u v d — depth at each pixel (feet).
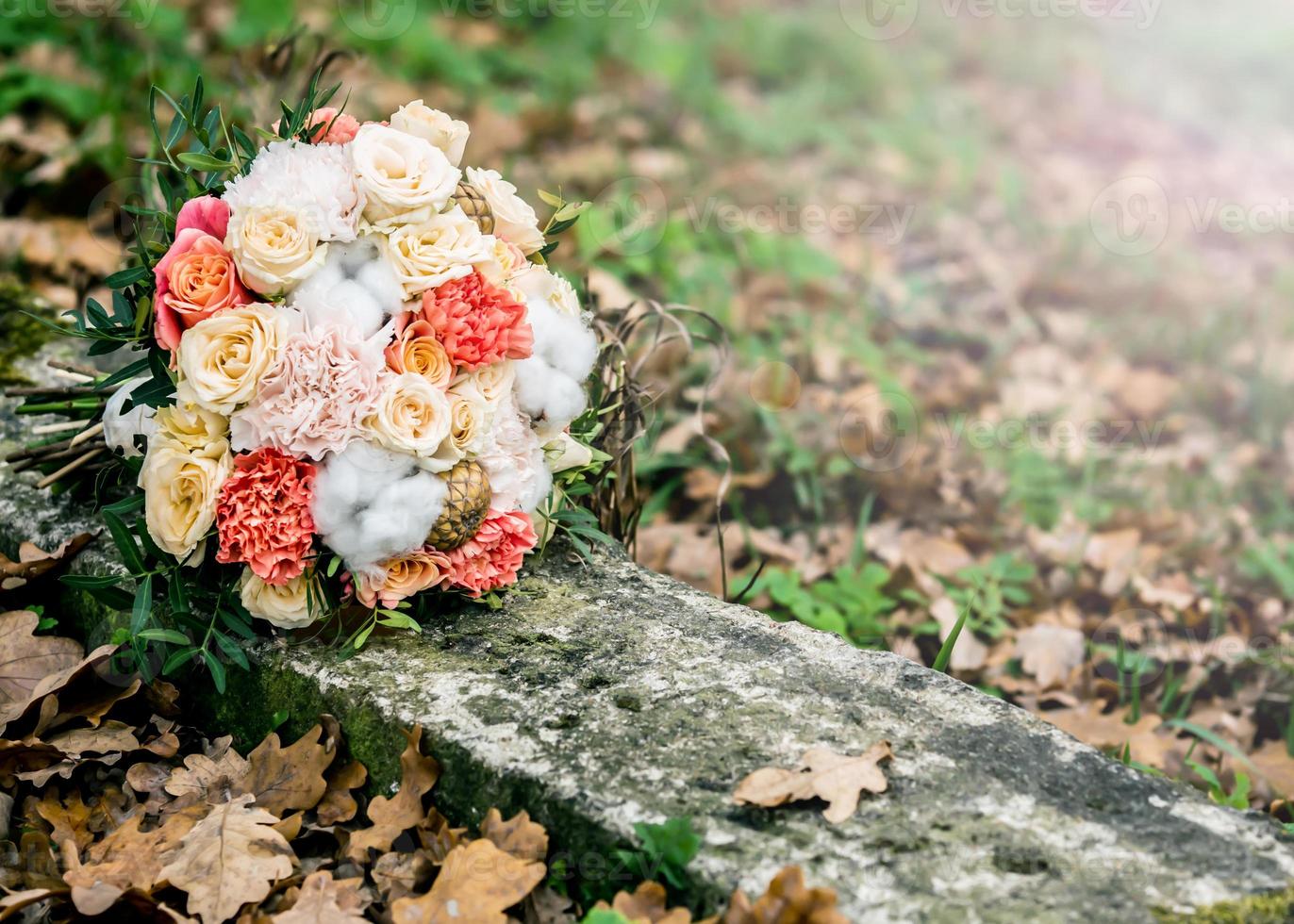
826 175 17.72
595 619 6.61
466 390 6.25
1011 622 9.81
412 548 6.10
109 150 12.36
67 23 13.85
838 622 9.02
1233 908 4.66
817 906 4.58
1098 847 4.98
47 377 9.05
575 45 19.40
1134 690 8.42
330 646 6.37
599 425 7.55
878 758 5.38
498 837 5.29
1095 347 14.35
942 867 4.85
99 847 5.76
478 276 6.34
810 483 10.92
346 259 6.16
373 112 15.02
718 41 20.98
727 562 9.86
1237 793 7.74
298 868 5.64
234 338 5.91
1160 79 24.71
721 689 5.97
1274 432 12.89
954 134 20.16
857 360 13.03
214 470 5.98
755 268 14.19
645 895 4.93
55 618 7.48
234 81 10.73
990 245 16.52
